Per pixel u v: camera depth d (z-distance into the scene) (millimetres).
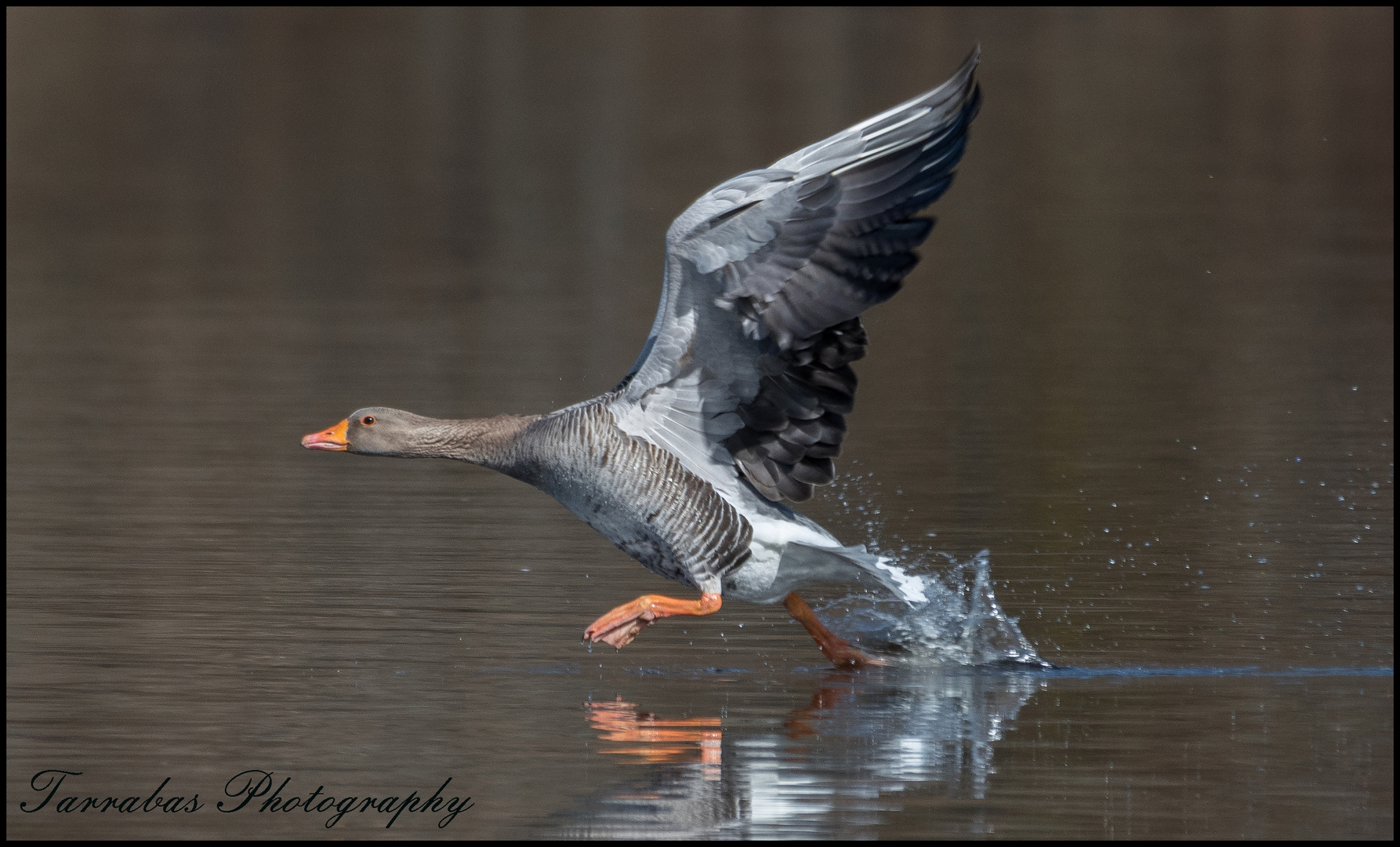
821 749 10156
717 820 9055
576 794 9422
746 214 11203
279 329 26109
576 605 13383
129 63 57031
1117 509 16031
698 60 54938
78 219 37000
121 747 10164
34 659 11789
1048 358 23703
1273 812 9148
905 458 18188
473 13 65625
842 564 12180
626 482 11938
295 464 18531
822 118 44625
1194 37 58062
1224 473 17453
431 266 31828
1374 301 27266
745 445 12234
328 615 12961
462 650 12180
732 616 13344
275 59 57781
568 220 36000
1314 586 13602
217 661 11812
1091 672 11664
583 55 56969
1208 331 25312
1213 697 11070
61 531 15523
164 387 22297
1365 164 40688
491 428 12492
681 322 11711
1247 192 37656
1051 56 54688
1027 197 37312
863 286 11625
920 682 11602
